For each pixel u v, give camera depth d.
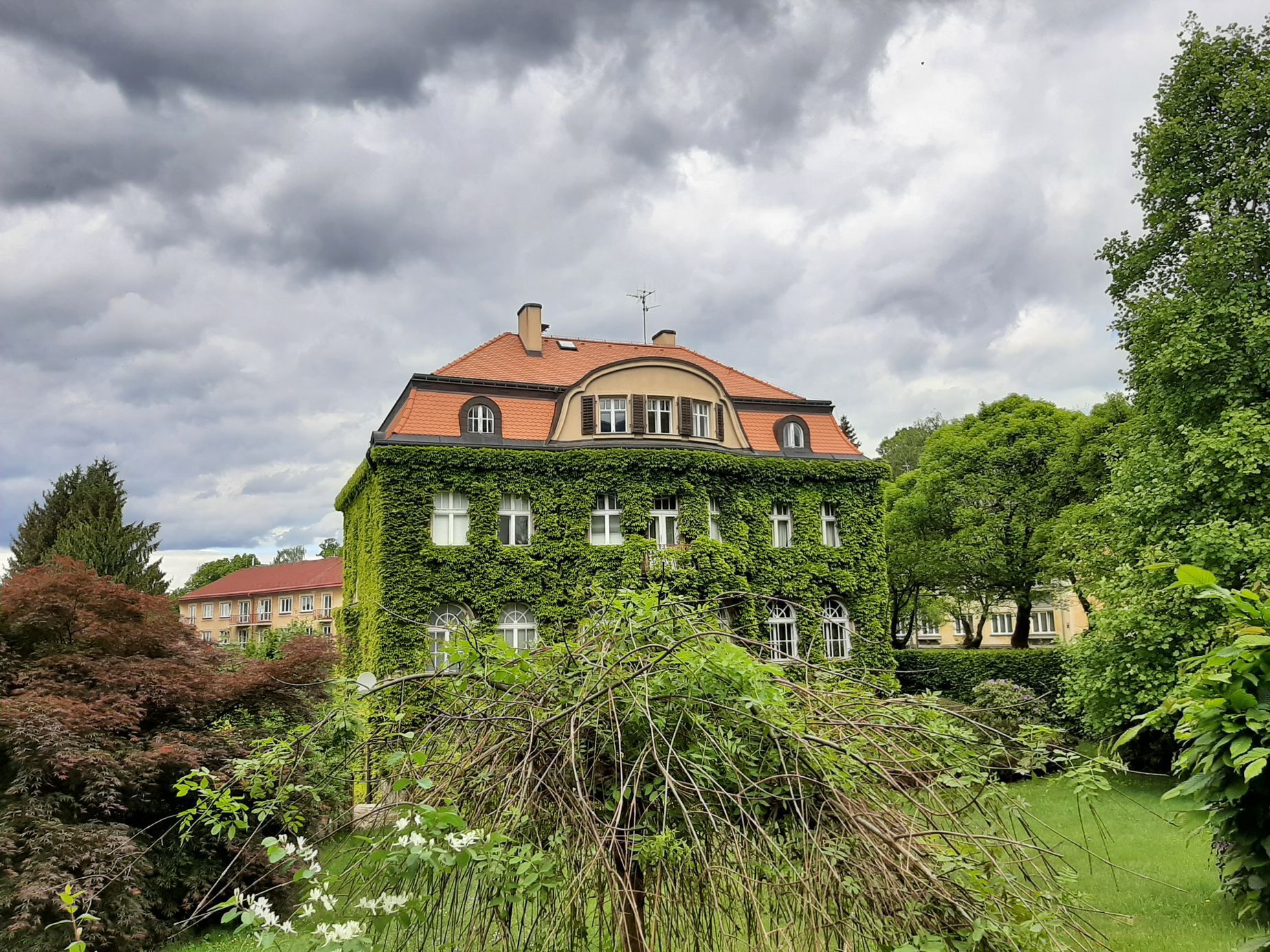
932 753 4.08
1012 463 30.59
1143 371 18.27
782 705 3.73
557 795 3.59
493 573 22.55
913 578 34.12
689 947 3.47
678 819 3.68
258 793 4.13
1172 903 8.05
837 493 26.64
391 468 22.36
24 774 8.43
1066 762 4.19
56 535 34.78
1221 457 15.55
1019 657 26.39
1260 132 17.55
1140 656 15.49
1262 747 4.11
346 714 4.27
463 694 4.25
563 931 3.42
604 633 4.45
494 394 24.53
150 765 8.75
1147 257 19.02
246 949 6.36
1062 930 3.63
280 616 58.38
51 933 7.79
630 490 23.70
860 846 3.42
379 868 3.35
